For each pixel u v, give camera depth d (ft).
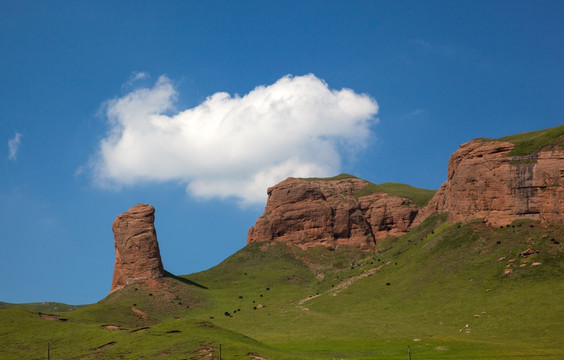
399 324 520.83
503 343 405.39
